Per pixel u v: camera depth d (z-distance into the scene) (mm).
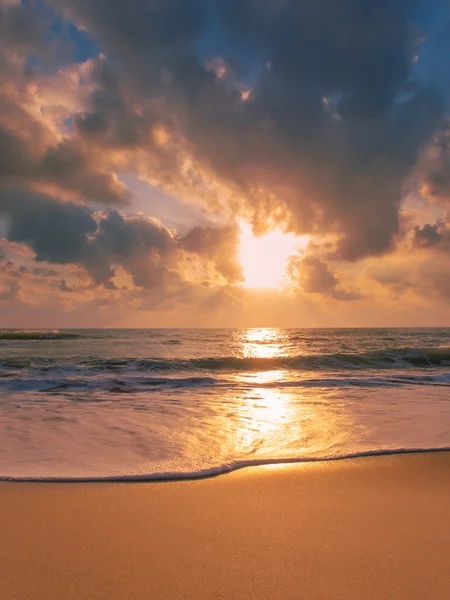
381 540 2314
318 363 15547
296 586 1841
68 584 1842
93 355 19781
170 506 2850
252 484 3334
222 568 1996
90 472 3559
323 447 4469
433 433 5137
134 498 3002
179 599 1736
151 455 4117
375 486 3303
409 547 2230
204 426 5496
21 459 3951
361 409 6812
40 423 5656
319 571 1968
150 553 2152
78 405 7195
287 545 2252
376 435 5027
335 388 9547
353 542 2287
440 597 1754
